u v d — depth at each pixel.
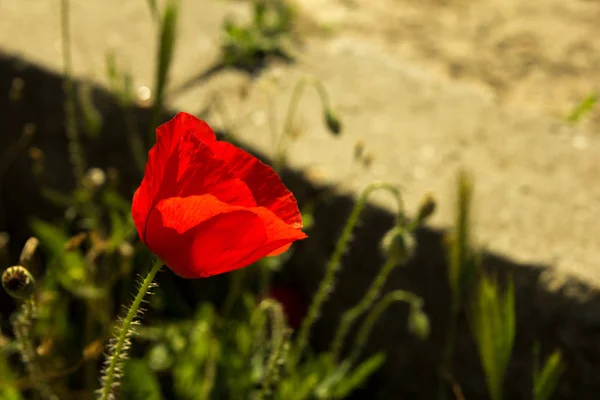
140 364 0.67
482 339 0.55
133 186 0.87
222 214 0.40
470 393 0.74
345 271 0.77
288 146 0.81
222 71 0.94
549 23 1.22
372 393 0.80
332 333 0.81
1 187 0.95
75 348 0.75
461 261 0.57
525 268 0.69
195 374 0.71
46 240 0.71
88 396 0.73
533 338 0.69
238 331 0.73
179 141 0.39
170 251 0.41
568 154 0.84
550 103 1.03
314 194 0.77
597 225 0.74
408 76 0.98
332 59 1.01
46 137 0.90
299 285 0.82
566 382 0.69
